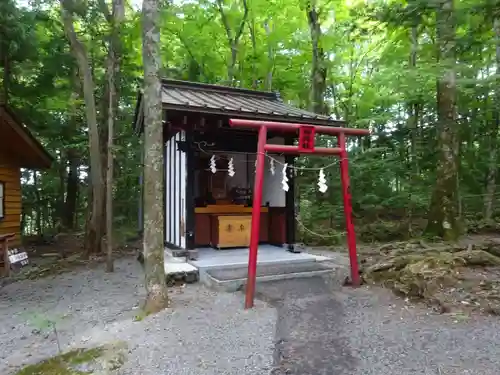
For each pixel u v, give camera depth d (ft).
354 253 17.06
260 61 42.88
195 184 27.07
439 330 11.60
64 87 36.63
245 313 13.70
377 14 21.54
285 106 24.50
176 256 20.45
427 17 21.88
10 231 29.17
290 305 14.30
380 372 9.27
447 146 26.71
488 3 17.69
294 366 9.71
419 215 36.76
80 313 15.05
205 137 22.35
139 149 40.60
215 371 9.63
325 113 38.81
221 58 44.75
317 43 36.52
